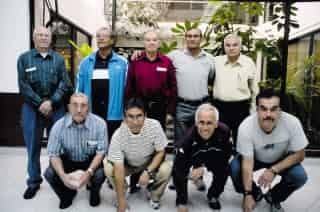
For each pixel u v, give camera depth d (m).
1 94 3.55
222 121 2.63
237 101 2.56
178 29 3.43
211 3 3.65
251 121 2.03
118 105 2.53
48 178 2.09
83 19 4.88
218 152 2.09
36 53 2.27
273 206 2.17
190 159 2.10
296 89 3.71
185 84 2.52
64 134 2.08
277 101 1.85
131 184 2.47
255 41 3.65
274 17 3.47
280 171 1.99
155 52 2.44
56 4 3.90
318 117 3.73
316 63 3.77
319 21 3.80
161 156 2.15
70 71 4.08
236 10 3.65
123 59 2.58
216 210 2.21
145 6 3.90
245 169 2.01
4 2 3.46
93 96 2.49
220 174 2.15
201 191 2.56
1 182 2.63
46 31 2.25
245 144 2.01
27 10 3.47
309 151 3.52
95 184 2.14
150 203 2.28
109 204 2.26
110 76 2.47
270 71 3.63
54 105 2.32
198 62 2.53
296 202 2.37
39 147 2.40
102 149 2.15
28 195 2.32
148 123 2.07
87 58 2.53
